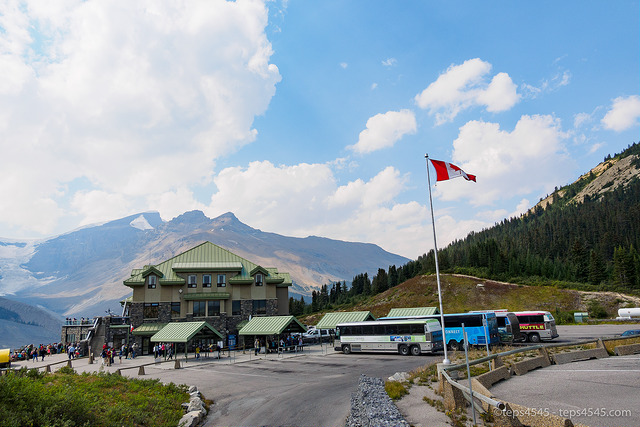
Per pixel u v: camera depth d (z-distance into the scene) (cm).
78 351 5575
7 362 3512
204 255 6612
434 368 2447
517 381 1833
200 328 4512
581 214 18288
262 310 6322
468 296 9312
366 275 14738
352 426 1443
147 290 5966
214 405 2191
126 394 2131
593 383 1686
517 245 14975
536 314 4297
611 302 7750
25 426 1174
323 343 5997
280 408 1970
